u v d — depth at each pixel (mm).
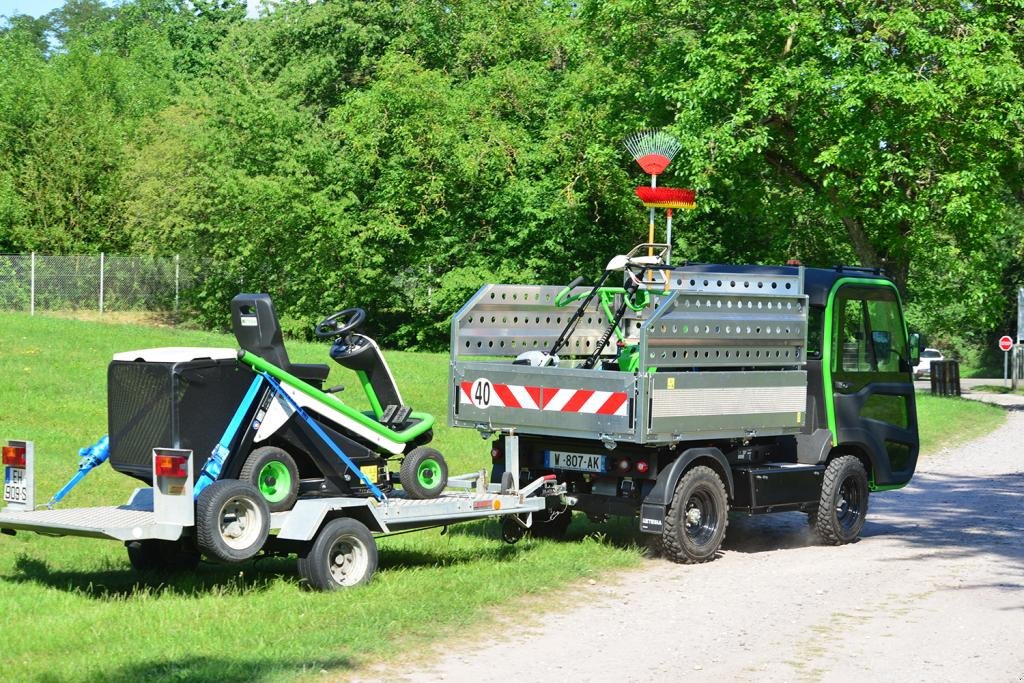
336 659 7305
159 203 41312
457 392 11781
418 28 47406
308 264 41625
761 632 8477
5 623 7848
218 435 9008
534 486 10875
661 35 32875
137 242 42875
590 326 12812
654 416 10492
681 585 10055
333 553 9211
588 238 41875
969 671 7492
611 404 10625
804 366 12328
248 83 42375
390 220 41406
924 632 8523
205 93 45125
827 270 12828
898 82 27828
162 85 59000
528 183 39938
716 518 11172
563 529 12070
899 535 13062
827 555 11719
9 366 21656
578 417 10852
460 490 10961
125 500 12797
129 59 64688
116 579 9570
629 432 10492
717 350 11102
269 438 9414
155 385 8922
